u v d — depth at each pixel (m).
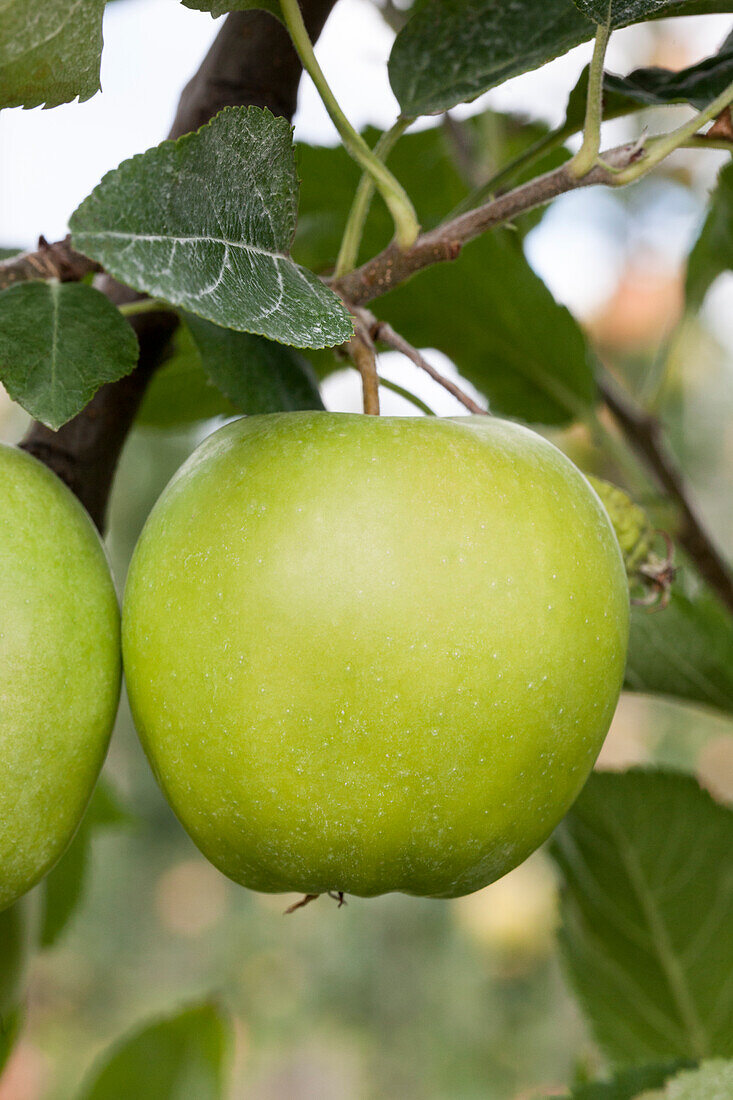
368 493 0.44
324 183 0.59
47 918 0.59
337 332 0.43
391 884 0.46
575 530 0.45
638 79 0.49
